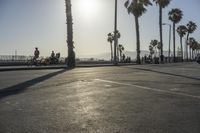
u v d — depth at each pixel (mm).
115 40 48188
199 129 7734
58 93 12664
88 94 12453
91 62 68625
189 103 10828
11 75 19281
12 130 7633
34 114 9203
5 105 10422
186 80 17203
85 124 8125
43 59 40594
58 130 7621
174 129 7727
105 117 8844
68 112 9453
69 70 23422
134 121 8422
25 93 12672
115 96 12055
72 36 32438
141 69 24750
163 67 28812
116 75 19297
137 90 13500
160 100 11320
